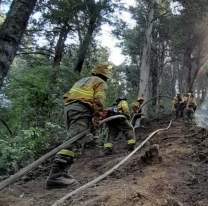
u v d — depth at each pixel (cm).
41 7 1316
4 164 543
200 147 495
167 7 2016
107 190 311
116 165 434
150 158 417
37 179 470
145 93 1384
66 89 1129
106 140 619
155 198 276
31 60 1705
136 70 2744
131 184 327
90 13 1445
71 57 1811
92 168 490
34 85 981
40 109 874
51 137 755
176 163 411
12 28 473
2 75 458
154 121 1378
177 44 2088
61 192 349
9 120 985
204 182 328
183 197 289
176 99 1446
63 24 1541
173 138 657
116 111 605
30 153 605
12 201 337
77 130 332
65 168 337
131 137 603
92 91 350
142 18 2028
